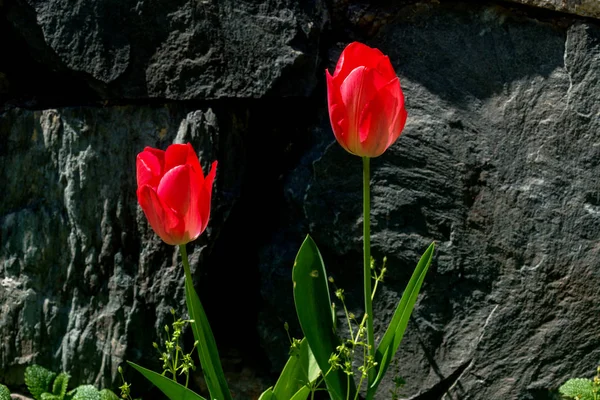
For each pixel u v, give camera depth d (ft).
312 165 3.81
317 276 3.41
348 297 3.82
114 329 3.90
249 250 3.97
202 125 3.80
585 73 3.66
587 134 3.66
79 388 3.84
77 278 3.92
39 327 3.95
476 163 3.71
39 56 3.85
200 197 3.15
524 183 3.69
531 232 3.69
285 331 3.88
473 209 3.72
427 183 3.74
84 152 3.88
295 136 3.89
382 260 3.78
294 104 3.86
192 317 3.33
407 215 3.76
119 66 3.80
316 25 3.75
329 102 3.15
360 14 3.78
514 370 3.73
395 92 3.12
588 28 3.66
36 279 3.95
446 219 3.74
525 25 3.69
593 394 3.59
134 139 3.85
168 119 3.83
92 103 3.89
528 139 3.68
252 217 3.96
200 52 3.76
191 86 3.78
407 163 3.76
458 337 3.76
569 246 3.67
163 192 3.13
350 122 3.14
